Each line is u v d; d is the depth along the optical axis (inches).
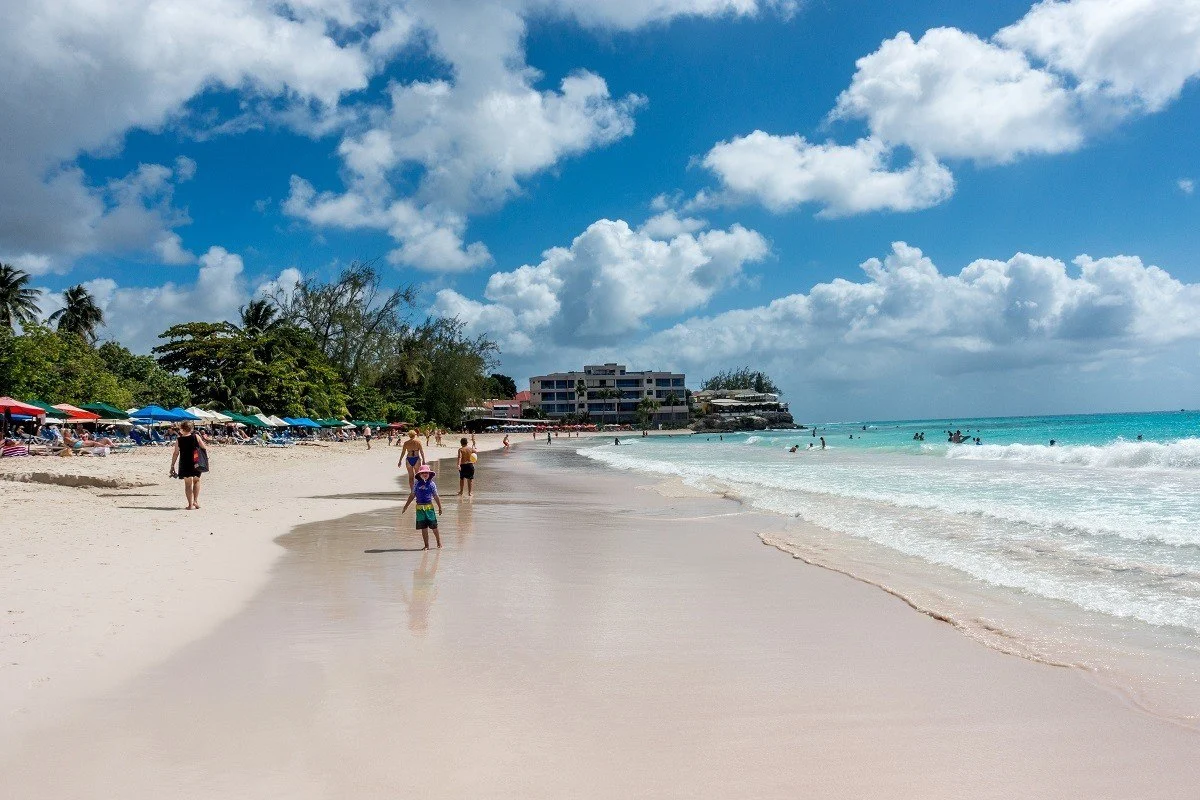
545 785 156.6
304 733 182.5
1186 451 1099.9
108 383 1966.0
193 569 374.6
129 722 187.9
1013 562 404.2
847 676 227.6
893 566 405.7
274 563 412.2
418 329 3762.3
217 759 167.9
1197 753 172.1
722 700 207.5
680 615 303.9
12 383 1605.6
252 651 248.2
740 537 521.7
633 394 6378.0
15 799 148.9
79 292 2950.3
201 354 2472.9
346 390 3161.9
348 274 3166.8
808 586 358.6
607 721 191.9
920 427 6176.2
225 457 1438.2
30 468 866.1
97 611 284.0
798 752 173.6
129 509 605.3
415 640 264.7
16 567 353.7
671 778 160.1
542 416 5999.0
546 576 383.6
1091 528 506.9
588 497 840.3
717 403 6697.8
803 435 4222.4
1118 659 241.3
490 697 208.7
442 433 3703.3
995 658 244.4
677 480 1083.3
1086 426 3548.2
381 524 586.2
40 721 187.5
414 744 176.7
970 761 168.9
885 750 175.0
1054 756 171.3
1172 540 456.4
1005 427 4165.8
